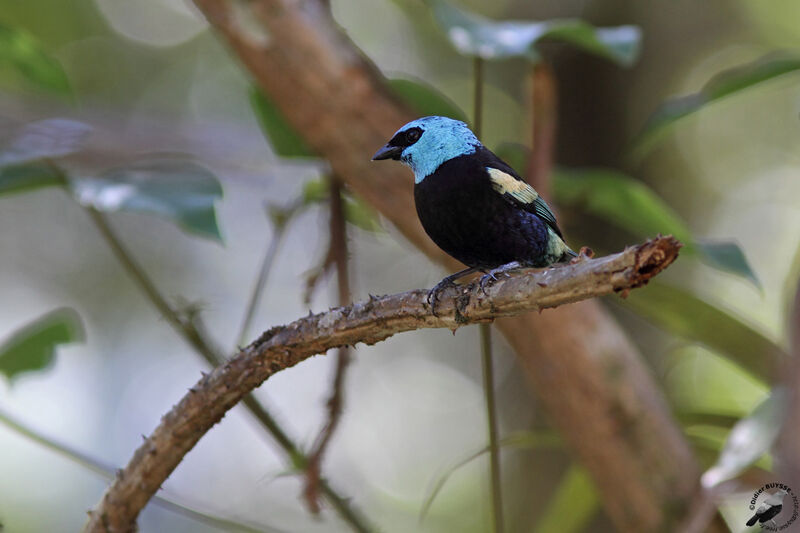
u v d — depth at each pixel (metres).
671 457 7.44
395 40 18.89
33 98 13.02
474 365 19.70
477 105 7.87
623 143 15.55
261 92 8.84
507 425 16.33
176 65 20.41
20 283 20.30
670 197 16.19
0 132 11.38
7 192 7.89
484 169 7.89
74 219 20.64
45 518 15.95
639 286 4.45
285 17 7.96
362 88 8.10
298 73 8.03
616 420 7.40
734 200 17.56
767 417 6.18
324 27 8.09
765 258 17.16
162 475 5.91
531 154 8.10
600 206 8.45
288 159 9.27
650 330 13.77
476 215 7.89
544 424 15.85
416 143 8.06
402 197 8.46
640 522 7.48
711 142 17.56
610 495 7.62
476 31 7.50
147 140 12.42
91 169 9.01
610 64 15.62
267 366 5.64
